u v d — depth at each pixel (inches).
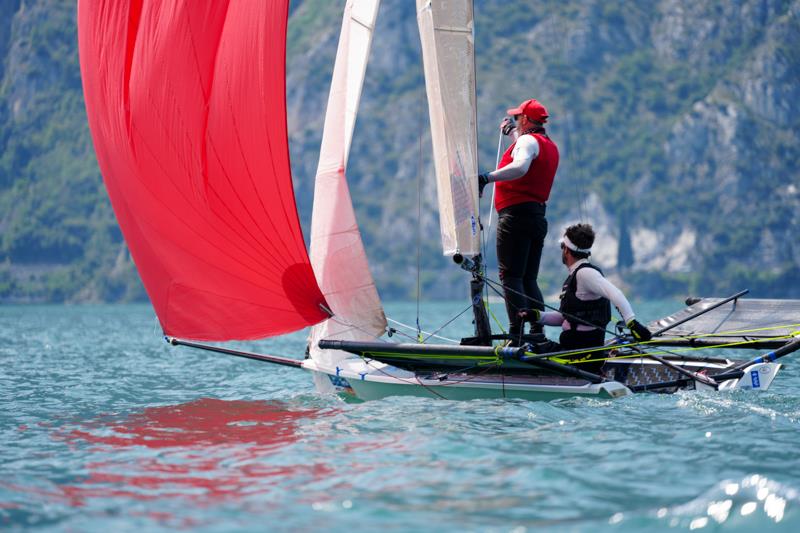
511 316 1153.4
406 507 683.4
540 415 1020.5
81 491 746.2
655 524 635.5
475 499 701.3
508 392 1133.7
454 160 1126.4
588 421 986.1
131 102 1182.3
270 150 1136.2
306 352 1266.0
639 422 975.0
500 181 1133.7
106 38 1192.8
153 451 900.6
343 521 652.1
